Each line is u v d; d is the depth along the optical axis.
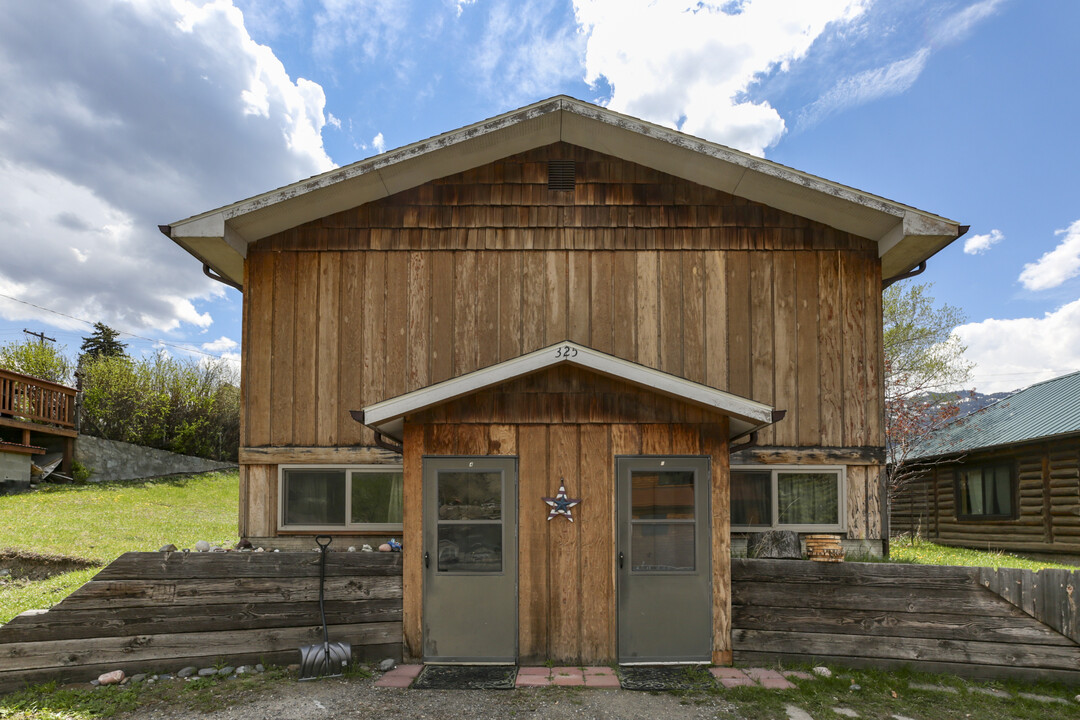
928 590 5.92
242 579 5.98
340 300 7.79
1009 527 13.80
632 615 5.88
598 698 5.14
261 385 7.66
